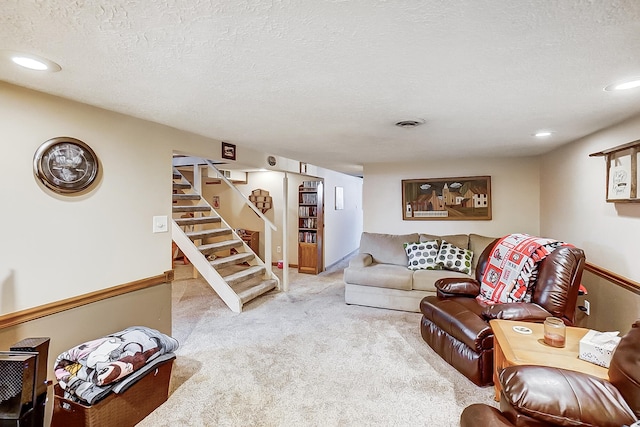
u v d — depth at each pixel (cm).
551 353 178
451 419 195
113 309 228
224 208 721
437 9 106
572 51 137
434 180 474
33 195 185
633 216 231
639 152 223
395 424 191
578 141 318
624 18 111
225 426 189
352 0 101
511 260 270
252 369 254
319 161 488
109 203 225
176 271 633
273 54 140
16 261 178
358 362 265
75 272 205
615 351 145
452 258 399
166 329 270
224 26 117
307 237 619
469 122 253
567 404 121
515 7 105
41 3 101
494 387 223
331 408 206
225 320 363
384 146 358
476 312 256
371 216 515
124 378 181
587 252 299
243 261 477
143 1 101
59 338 197
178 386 230
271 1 101
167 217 271
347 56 142
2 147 172
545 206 408
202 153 312
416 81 171
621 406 122
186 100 202
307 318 369
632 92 187
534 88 180
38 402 146
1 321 170
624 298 240
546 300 233
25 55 140
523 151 392
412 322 355
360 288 414
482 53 139
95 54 139
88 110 211
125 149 235
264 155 431
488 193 446
